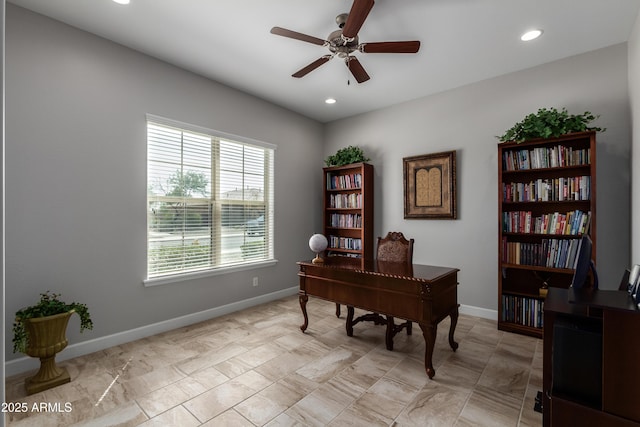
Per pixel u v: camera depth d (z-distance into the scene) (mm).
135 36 2656
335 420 1755
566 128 2686
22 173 2279
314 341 2848
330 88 3725
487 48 2795
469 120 3564
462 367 2357
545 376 1492
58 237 2439
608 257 2736
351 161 4414
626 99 2676
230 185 3730
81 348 2537
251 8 2281
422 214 3898
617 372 1201
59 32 2439
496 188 3383
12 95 2234
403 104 4148
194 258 3367
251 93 3887
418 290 2221
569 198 2803
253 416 1787
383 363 2426
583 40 2666
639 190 2307
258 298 4012
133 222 2863
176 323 3162
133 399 1943
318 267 2820
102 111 2668
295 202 4570
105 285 2686
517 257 3061
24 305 2285
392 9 2250
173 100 3143
